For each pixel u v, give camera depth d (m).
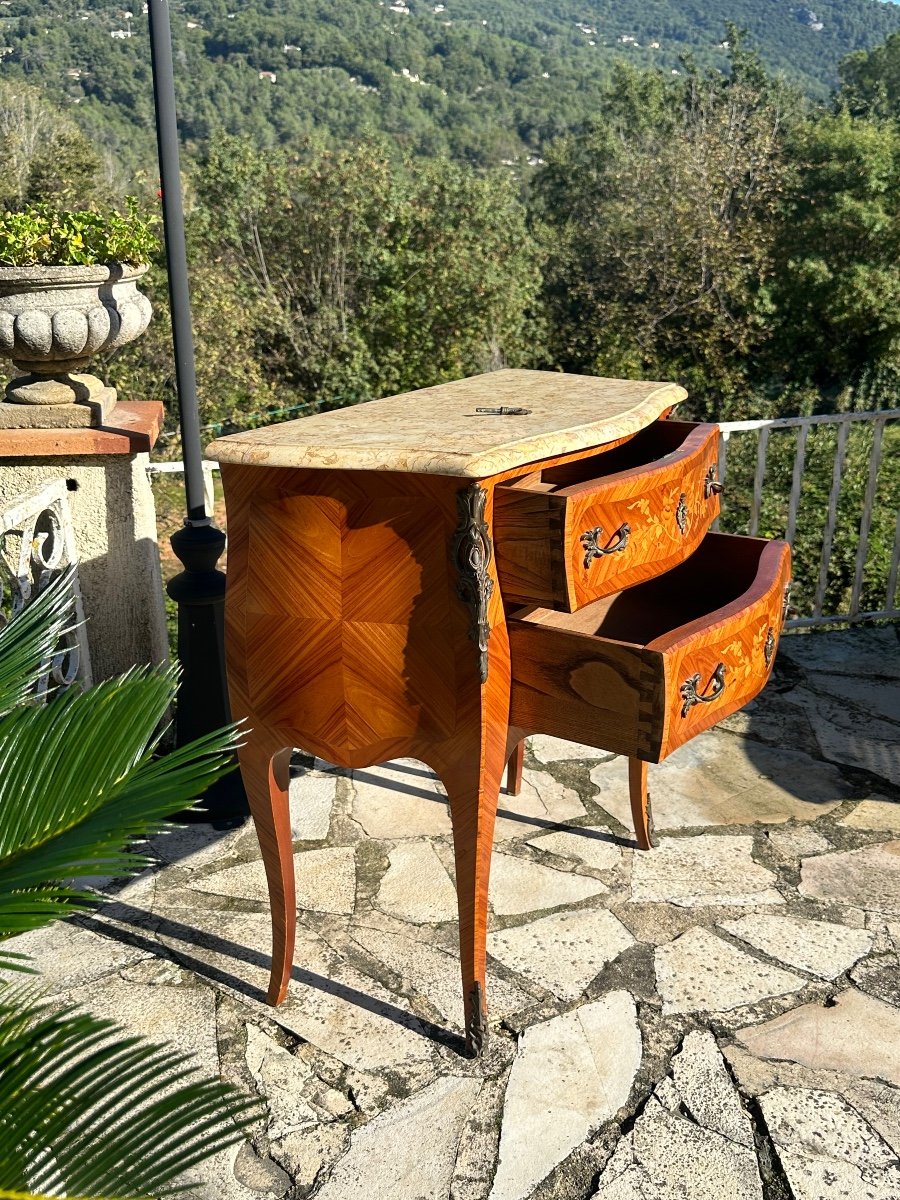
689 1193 1.88
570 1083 2.15
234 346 14.73
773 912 2.71
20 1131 1.13
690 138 22.91
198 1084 1.23
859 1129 2.02
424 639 2.00
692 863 2.94
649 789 3.36
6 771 1.35
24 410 3.38
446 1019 2.36
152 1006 2.41
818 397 22.27
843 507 11.30
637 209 21.59
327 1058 2.24
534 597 1.97
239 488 2.12
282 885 2.34
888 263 22.98
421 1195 1.90
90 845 1.17
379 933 2.67
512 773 3.30
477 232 18.30
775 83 38.09
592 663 1.99
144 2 2.80
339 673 2.09
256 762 2.27
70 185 20.42
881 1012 2.34
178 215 2.92
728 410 21.38
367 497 1.97
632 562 2.11
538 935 2.63
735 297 21.69
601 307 21.06
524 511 1.93
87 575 3.51
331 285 17.44
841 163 23.66
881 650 4.38
